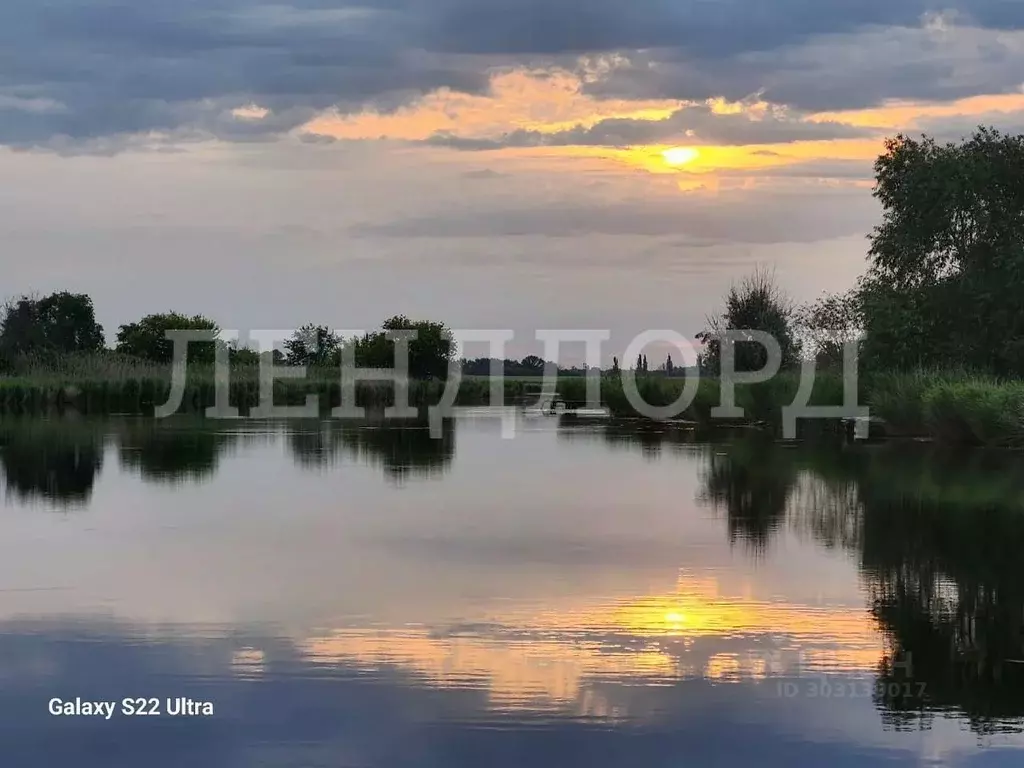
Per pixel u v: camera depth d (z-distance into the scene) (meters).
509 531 17.19
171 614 12.04
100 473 25.20
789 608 12.28
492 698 9.58
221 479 24.19
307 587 13.30
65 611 12.16
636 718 9.14
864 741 8.72
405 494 21.69
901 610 12.16
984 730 8.93
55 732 8.88
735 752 8.55
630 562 14.70
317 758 8.42
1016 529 17.08
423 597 12.78
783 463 27.58
